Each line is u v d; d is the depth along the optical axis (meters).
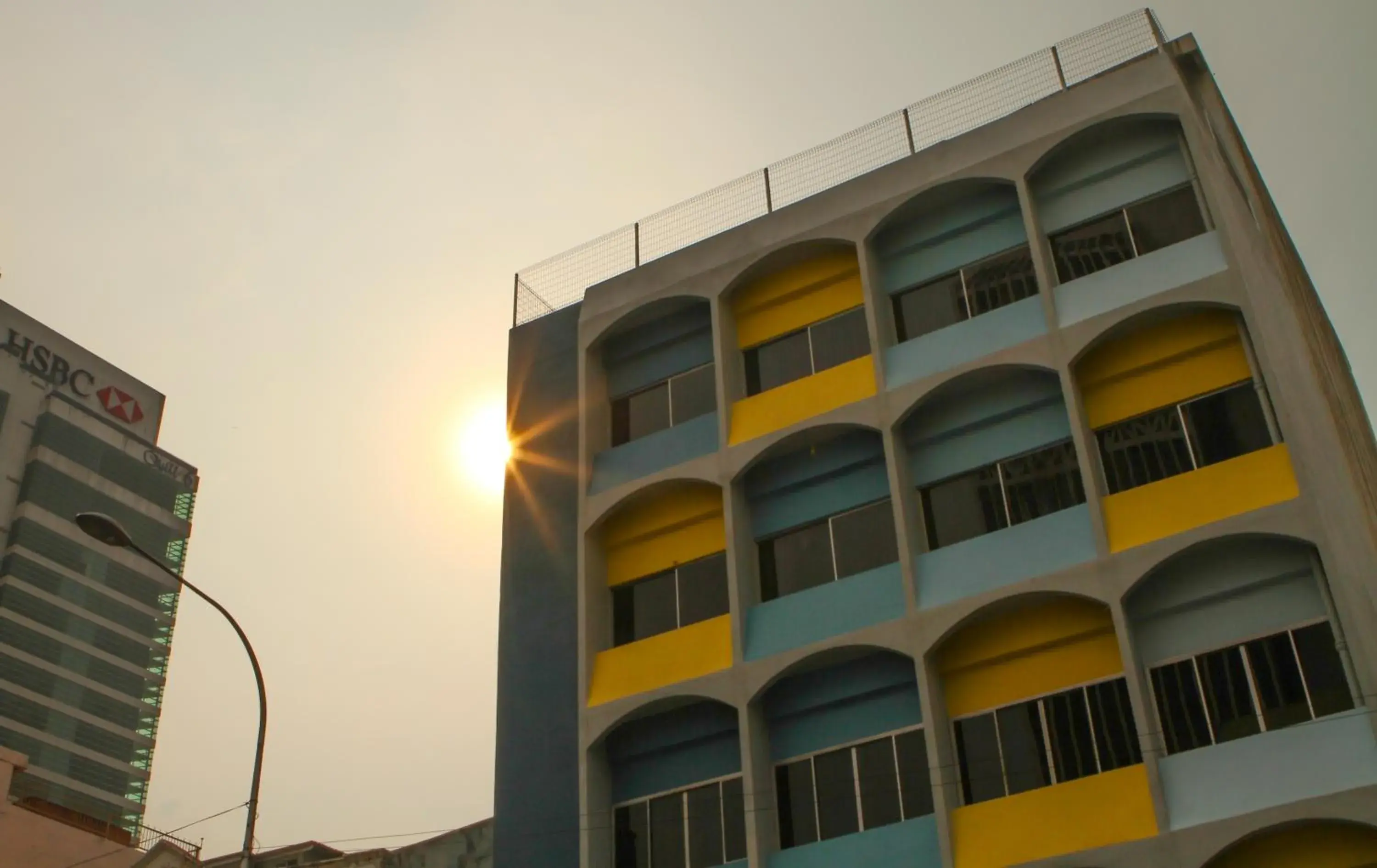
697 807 30.08
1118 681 26.66
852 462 31.92
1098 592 26.66
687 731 30.77
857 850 27.25
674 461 34.06
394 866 36.91
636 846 30.31
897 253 33.97
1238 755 24.34
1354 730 23.58
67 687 118.06
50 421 122.62
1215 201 29.64
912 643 28.17
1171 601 26.47
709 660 30.98
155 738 124.31
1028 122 32.78
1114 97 31.88
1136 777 25.14
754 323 35.31
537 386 37.09
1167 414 28.66
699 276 35.78
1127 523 27.39
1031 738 27.02
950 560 29.12
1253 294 28.16
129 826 117.88
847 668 29.62
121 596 125.12
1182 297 28.62
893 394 31.22
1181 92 31.17
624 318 36.47
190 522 133.25
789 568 31.88
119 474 127.69
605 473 34.94
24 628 116.00
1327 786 23.17
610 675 32.00
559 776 31.14
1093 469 28.11
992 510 29.86
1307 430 26.44
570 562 33.81
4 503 118.25
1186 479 27.38
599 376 36.69
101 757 118.62
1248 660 25.42
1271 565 25.86
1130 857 24.03
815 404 32.66
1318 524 25.22
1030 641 27.72
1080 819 25.14
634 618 33.38
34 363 124.00
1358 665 23.86
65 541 121.31
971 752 27.45
